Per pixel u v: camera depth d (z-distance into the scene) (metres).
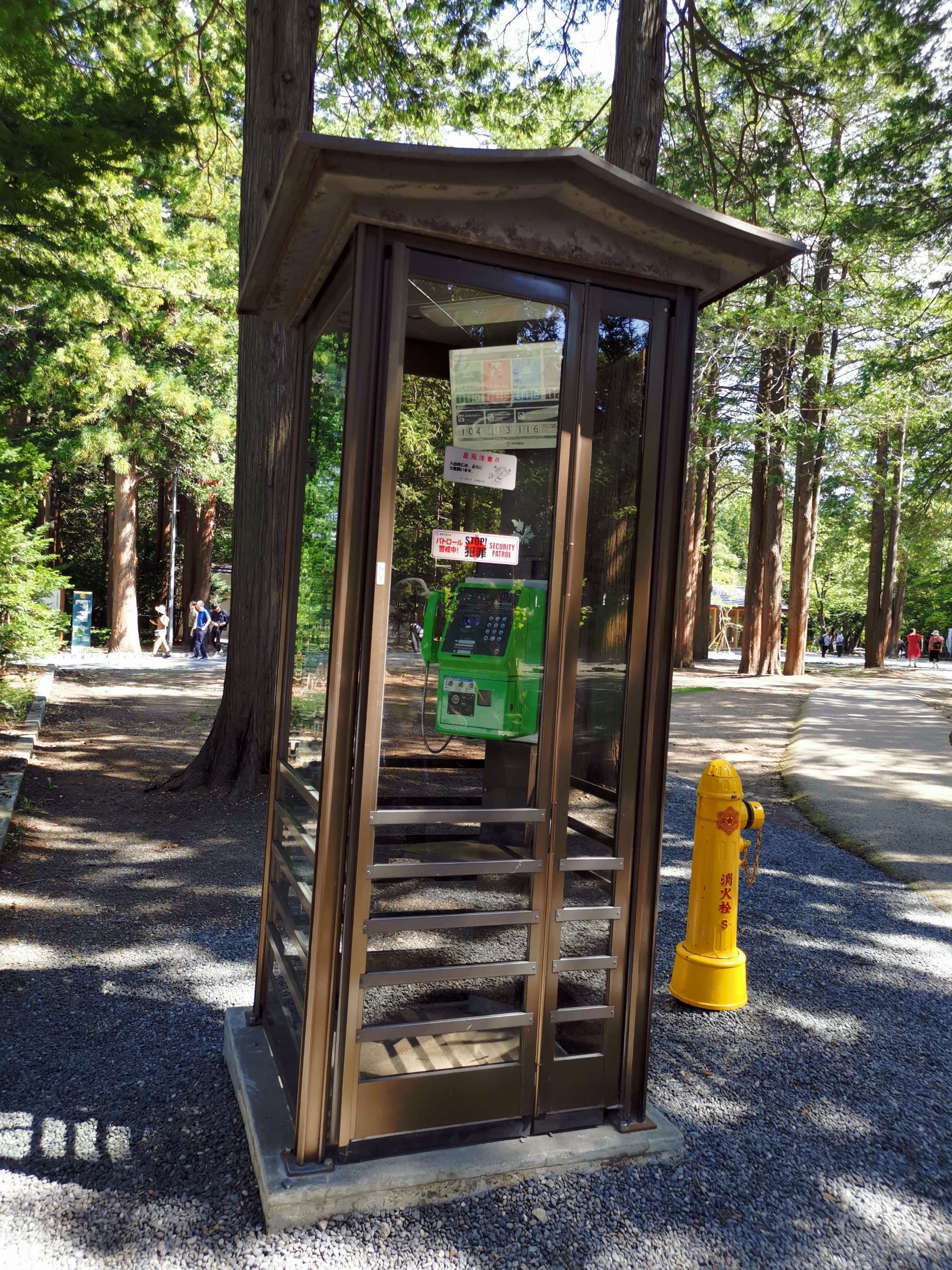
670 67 9.55
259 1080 2.98
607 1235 2.48
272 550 7.88
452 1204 2.56
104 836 6.60
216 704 14.30
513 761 2.68
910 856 6.80
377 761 2.49
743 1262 2.41
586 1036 2.82
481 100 10.73
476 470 2.61
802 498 25.42
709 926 4.10
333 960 2.50
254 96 7.46
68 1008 3.85
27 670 14.86
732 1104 3.22
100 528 35.19
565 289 2.64
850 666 34.59
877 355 17.38
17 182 5.83
